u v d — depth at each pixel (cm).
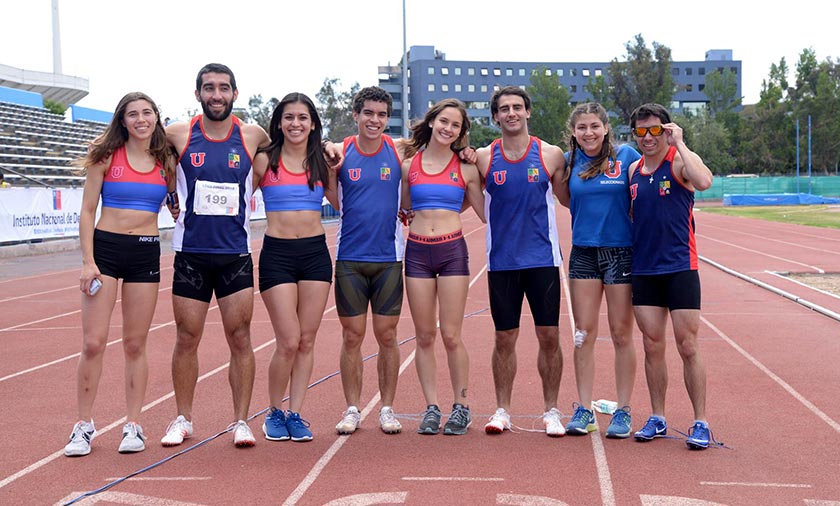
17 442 512
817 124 8388
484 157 530
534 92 8712
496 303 528
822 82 8400
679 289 485
